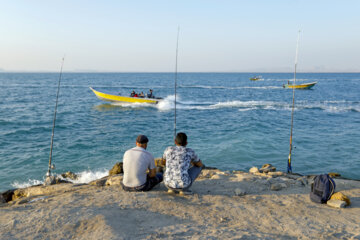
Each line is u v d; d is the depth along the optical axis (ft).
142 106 96.43
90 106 97.71
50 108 90.63
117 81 344.69
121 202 12.60
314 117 72.79
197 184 16.87
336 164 34.42
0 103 101.24
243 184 16.85
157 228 10.07
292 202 13.60
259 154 38.96
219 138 48.78
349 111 83.92
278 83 298.56
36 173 31.96
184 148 13.84
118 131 56.29
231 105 102.06
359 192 15.34
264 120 68.13
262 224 10.93
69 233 9.56
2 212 11.37
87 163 35.53
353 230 10.42
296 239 9.64
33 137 49.39
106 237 9.03
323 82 318.24
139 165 13.94
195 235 9.48
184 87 223.51
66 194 14.71
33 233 9.50
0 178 30.40
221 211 12.12
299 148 41.60
